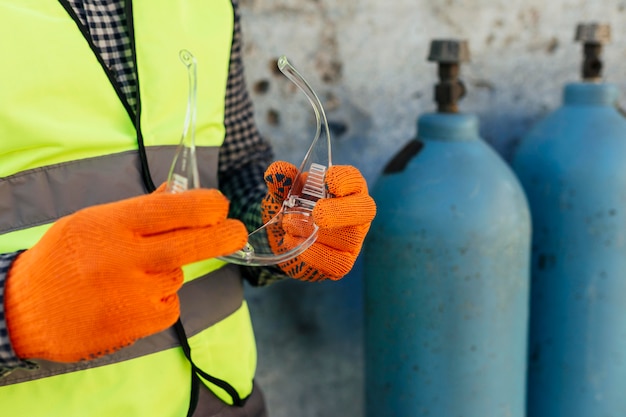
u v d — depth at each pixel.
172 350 0.84
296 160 1.28
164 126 0.84
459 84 1.15
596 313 1.21
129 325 0.67
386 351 1.16
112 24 0.82
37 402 0.78
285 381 1.35
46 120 0.78
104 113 0.81
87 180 0.81
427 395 1.14
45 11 0.78
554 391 1.27
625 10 1.40
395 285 1.12
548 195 1.20
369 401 1.21
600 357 1.23
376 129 1.31
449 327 1.11
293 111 1.26
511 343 1.16
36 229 0.79
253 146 1.00
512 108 1.38
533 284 1.26
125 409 0.81
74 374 0.79
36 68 0.77
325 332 1.36
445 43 1.13
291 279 1.31
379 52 1.28
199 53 0.86
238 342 0.90
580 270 1.20
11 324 0.68
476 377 1.13
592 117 1.19
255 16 1.21
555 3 1.36
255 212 0.94
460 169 1.10
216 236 0.69
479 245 1.09
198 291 0.87
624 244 1.18
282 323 1.33
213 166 0.90
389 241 1.11
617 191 1.16
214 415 0.88
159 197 0.68
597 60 1.23
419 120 1.15
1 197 0.78
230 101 0.96
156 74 0.83
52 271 0.66
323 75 1.26
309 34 1.25
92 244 0.66
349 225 0.79
